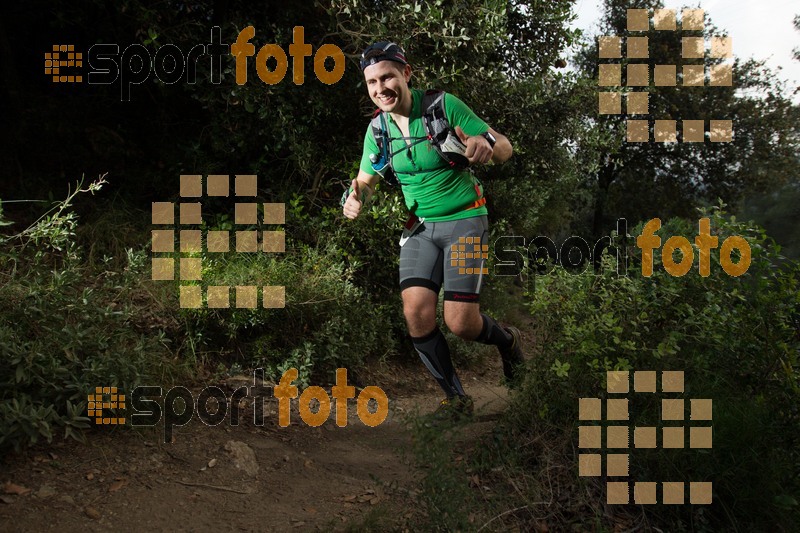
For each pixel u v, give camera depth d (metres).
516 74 7.37
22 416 2.40
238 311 4.09
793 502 2.31
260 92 4.99
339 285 4.69
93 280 3.95
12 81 5.08
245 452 2.83
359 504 2.51
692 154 20.62
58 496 2.24
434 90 2.89
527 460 2.67
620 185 22.64
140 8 4.72
